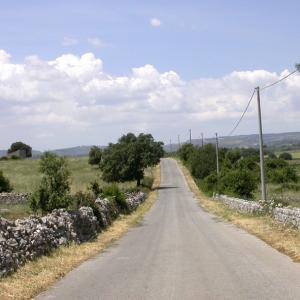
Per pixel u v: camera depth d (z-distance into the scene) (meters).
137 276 11.80
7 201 42.53
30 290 10.23
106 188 37.53
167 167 126.88
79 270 13.09
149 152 85.31
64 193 19.83
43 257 14.06
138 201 50.38
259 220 25.95
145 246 18.34
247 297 8.93
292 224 20.31
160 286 10.38
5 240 11.75
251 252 15.12
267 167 80.19
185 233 22.88
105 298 9.46
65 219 17.89
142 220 32.81
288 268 11.83
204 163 93.25
